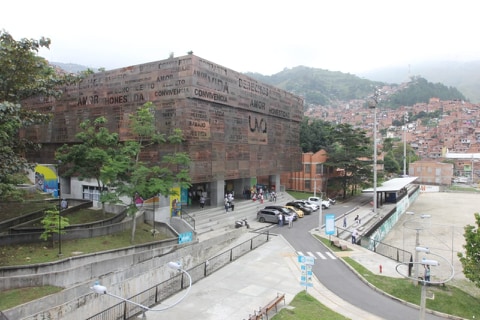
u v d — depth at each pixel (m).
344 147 62.81
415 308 20.28
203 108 35.09
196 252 25.08
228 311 17.80
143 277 19.17
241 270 24.31
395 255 33.50
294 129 55.28
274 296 19.92
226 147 38.88
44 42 19.78
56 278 17.91
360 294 21.58
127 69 35.84
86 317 15.87
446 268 31.56
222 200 40.59
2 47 17.77
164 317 17.05
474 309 21.20
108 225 26.75
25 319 13.63
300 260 20.34
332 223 32.50
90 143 28.97
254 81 43.59
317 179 65.00
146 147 34.78
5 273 17.77
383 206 56.28
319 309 18.55
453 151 164.25
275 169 49.53
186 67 32.97
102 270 20.17
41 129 42.12
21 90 20.33
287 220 39.84
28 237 22.72
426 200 80.12
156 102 34.28
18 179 27.61
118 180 27.52
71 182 40.56
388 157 101.62
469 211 64.00
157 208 32.22
